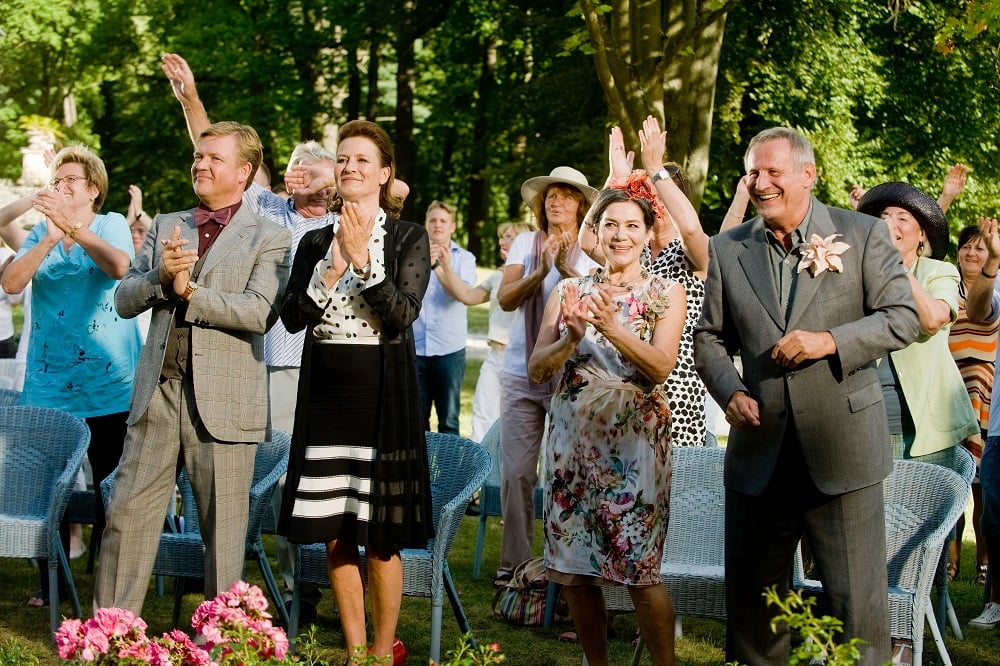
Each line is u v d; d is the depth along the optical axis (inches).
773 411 148.3
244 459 173.6
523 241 229.1
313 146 226.4
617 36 449.4
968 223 767.7
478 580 239.6
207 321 168.6
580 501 160.7
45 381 211.9
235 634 114.9
